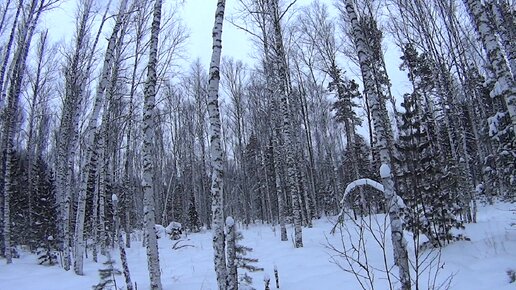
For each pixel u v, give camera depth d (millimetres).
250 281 8500
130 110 18125
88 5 17469
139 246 22531
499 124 10789
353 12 7629
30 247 20359
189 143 37781
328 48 25141
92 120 13391
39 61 23516
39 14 15906
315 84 30141
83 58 17828
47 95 27469
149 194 8906
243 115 34781
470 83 20594
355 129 35438
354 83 27844
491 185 19141
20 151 34250
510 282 6340
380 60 18328
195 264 12508
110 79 16547
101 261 16000
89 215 24766
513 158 10516
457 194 11305
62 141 18359
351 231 14641
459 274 7387
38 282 10953
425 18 18203
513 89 7457
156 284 8367
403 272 5160
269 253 12398
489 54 7695
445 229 9812
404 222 9539
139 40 17938
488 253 8344
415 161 9531
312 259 10539
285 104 15406
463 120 26156
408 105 9922
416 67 21672
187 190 39594
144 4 16344
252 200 38906
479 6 7801
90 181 25438
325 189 36125
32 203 22156
